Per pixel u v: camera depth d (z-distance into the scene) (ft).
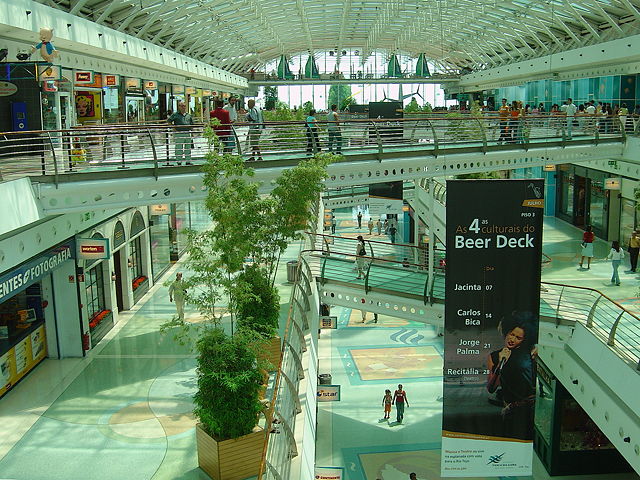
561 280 84.84
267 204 51.62
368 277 62.59
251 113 63.16
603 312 53.21
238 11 149.38
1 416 49.08
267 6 156.87
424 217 118.62
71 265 60.08
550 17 149.89
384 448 59.16
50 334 60.85
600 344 45.83
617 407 42.45
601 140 89.97
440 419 64.64
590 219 120.88
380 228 147.64
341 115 132.87
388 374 75.41
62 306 60.64
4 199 40.93
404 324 93.45
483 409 41.55
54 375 57.16
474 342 40.96
